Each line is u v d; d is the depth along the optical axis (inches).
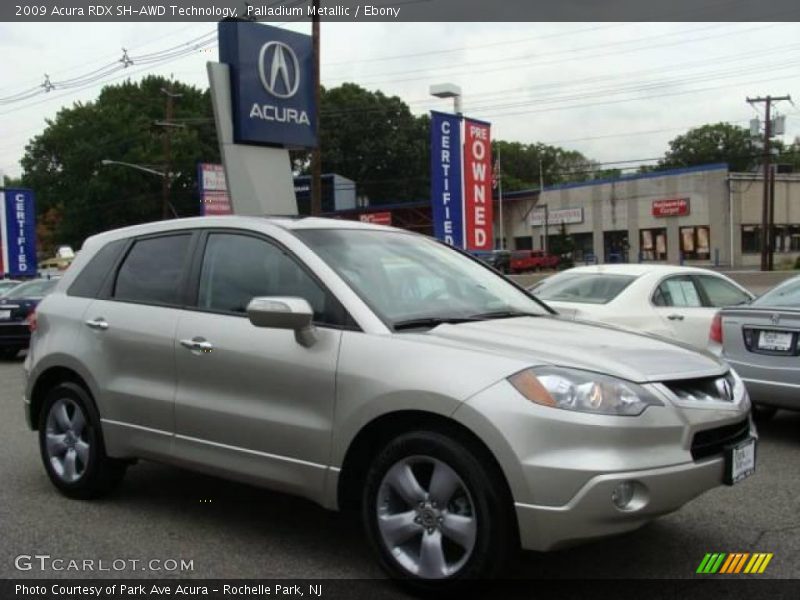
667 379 141.2
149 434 185.8
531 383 135.0
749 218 2182.6
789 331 254.7
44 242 3117.6
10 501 207.0
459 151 804.6
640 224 2357.3
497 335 152.8
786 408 260.4
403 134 3161.9
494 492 135.0
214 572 158.7
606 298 342.3
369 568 160.4
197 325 177.5
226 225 186.7
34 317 221.8
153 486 220.1
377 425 150.0
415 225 2581.2
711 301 357.4
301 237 173.9
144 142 2659.9
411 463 145.3
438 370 141.6
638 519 133.6
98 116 2733.8
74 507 201.3
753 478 221.5
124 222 2694.4
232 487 219.1
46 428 213.0
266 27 629.9
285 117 642.2
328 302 161.0
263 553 168.9
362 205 3174.2
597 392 133.5
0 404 364.2
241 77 609.9
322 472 154.3
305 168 3221.0
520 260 2268.7
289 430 158.2
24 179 2908.5
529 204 2645.2
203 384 174.4
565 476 129.6
